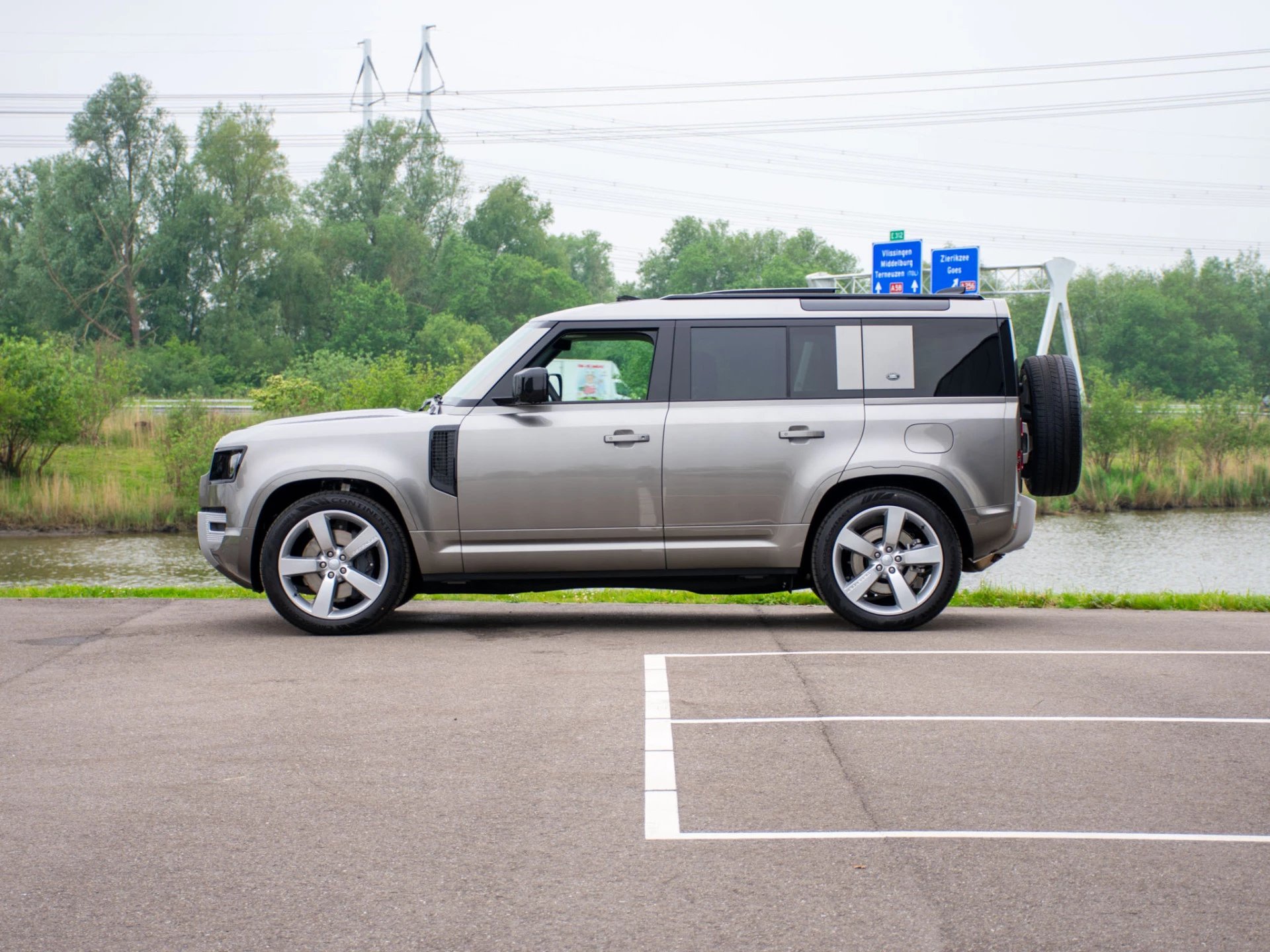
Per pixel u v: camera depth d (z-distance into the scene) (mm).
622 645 7457
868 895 3459
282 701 5871
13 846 3879
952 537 7906
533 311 98688
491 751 4965
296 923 3279
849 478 7848
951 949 3104
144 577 18875
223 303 77562
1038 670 6602
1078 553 22188
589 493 7836
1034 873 3623
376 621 7895
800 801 4316
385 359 32250
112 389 33344
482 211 105188
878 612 7977
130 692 6090
